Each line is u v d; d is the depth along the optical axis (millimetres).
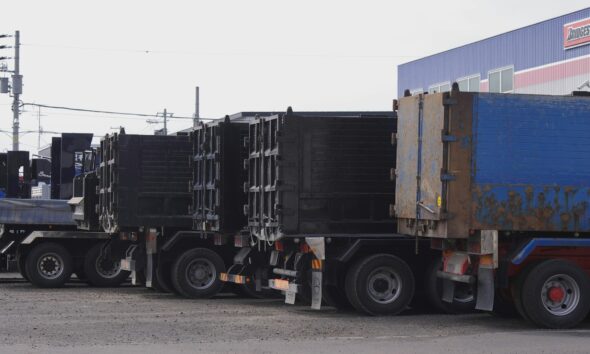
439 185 14789
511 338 13469
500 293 16172
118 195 20672
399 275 16406
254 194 17875
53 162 27594
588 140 15195
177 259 20219
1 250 24078
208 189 19703
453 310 16859
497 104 14898
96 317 16062
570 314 14867
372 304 16266
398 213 15977
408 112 15773
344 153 16703
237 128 19328
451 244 15438
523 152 14961
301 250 16750
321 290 16438
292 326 14781
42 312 16906
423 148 15289
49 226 24234
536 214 14992
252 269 19359
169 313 16828
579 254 15242
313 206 16562
